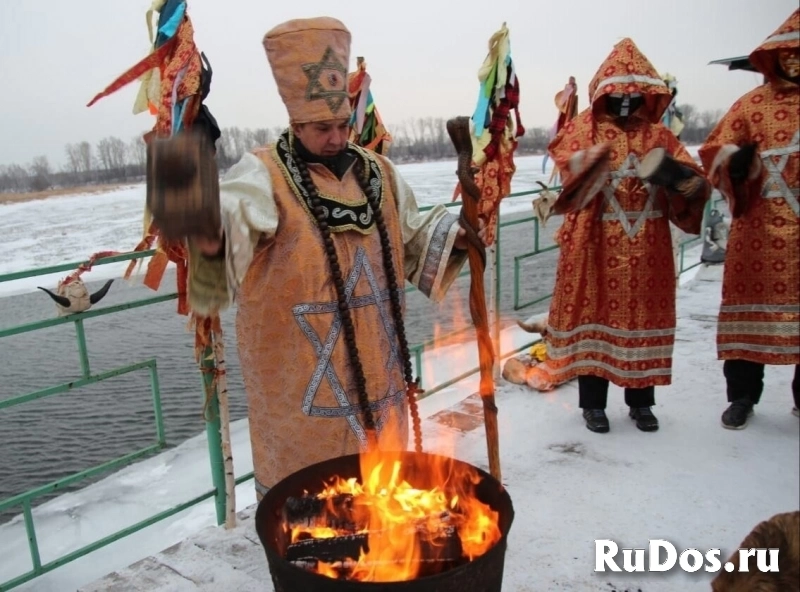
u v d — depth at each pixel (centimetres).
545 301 843
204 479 433
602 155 260
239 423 512
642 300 332
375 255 219
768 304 336
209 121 252
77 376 685
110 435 546
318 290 209
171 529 365
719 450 336
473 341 649
